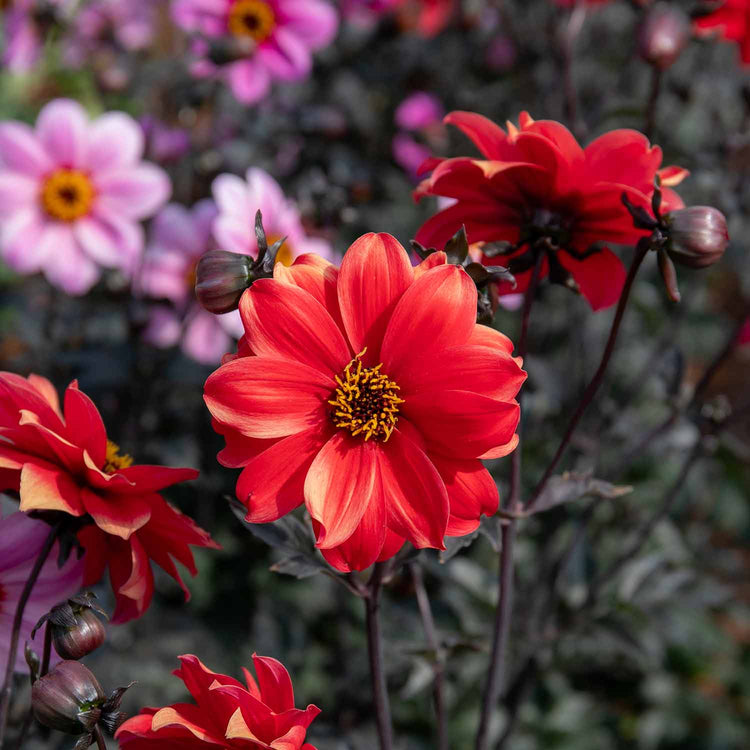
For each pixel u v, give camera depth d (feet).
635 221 2.30
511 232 2.45
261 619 3.94
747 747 4.54
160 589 3.95
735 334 2.94
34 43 4.67
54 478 2.18
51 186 3.64
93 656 3.16
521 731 3.99
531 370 3.33
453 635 3.35
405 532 2.15
